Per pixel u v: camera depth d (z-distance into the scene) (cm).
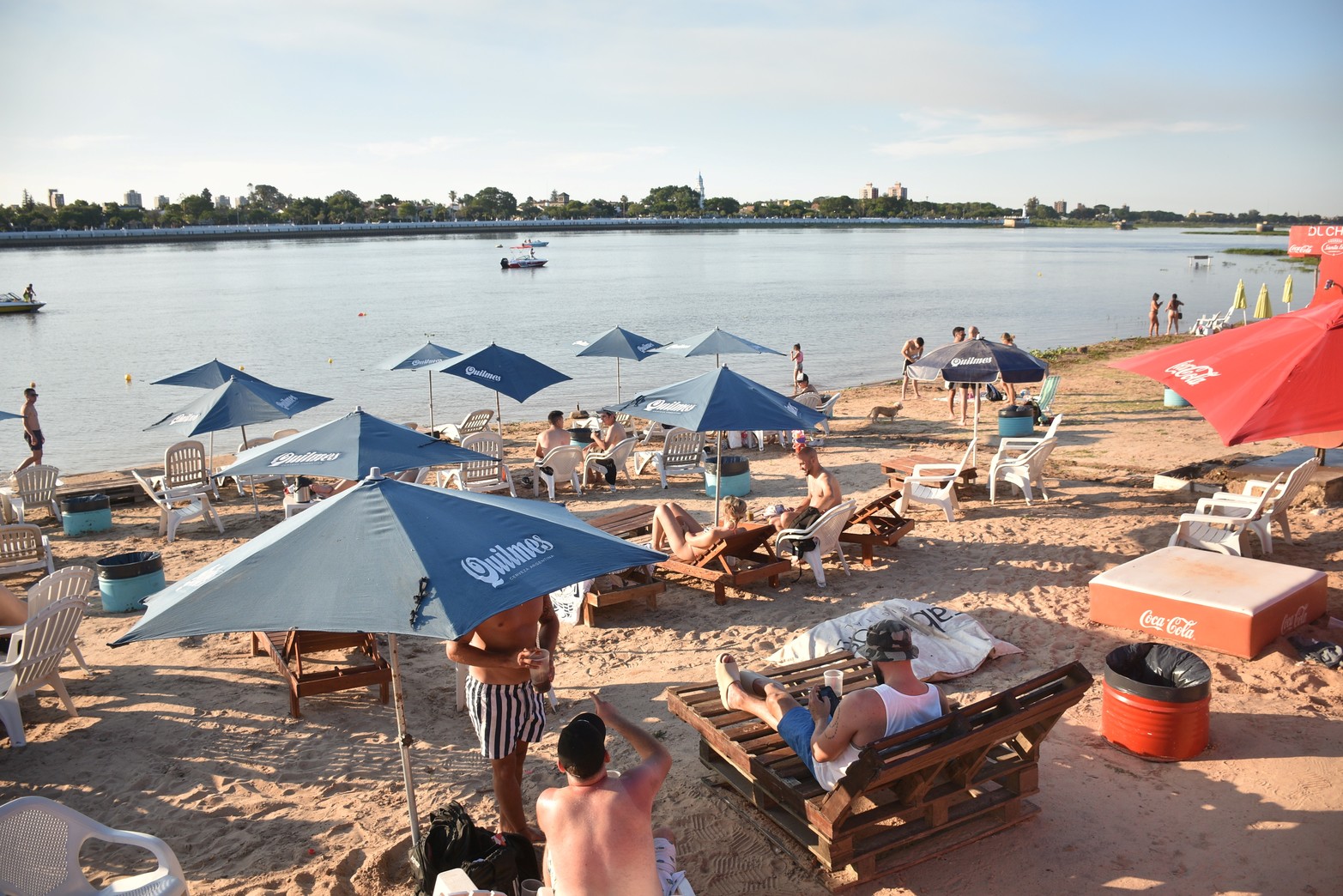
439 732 634
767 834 484
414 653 777
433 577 345
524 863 429
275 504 1352
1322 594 727
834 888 434
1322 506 1032
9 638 721
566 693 686
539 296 6100
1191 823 483
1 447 2020
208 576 365
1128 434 1566
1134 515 1082
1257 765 534
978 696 645
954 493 1218
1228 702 611
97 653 792
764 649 755
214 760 599
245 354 3416
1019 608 804
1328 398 559
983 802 475
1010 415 1541
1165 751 544
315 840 504
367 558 357
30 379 2947
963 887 440
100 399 2611
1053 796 516
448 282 8019
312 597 339
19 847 384
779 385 2634
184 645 809
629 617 841
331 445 750
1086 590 840
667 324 4222
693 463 1391
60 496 1260
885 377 2755
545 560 373
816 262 10962
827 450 1595
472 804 538
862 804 456
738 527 903
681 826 501
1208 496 1116
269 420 1128
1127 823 486
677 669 722
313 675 667
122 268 12088
